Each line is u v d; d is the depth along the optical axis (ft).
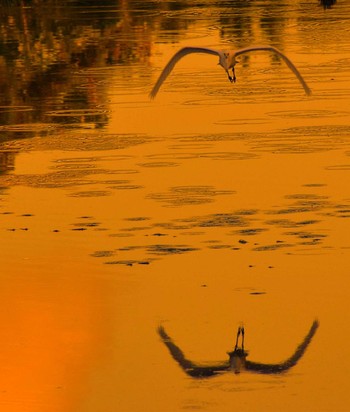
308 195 81.46
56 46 157.48
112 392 53.26
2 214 79.36
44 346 58.03
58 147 99.09
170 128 104.88
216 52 50.85
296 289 63.87
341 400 51.83
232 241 71.87
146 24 177.99
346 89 119.85
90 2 212.64
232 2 210.18
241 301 62.49
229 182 85.61
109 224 76.33
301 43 153.07
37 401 52.80
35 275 67.26
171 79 129.59
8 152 97.81
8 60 147.13
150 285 65.10
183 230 74.38
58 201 82.23
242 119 107.34
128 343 58.08
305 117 107.24
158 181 86.74
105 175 89.15
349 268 66.64
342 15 183.11
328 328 59.00
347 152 93.66
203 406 51.70
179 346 57.67
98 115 111.86
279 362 55.62
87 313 61.82
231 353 56.39
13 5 210.79
